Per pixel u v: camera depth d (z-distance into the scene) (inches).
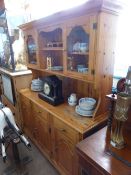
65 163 58.9
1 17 92.7
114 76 57.1
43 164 71.4
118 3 40.2
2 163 71.8
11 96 102.0
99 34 40.7
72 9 43.0
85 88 62.2
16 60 95.7
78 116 54.4
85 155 34.4
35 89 85.5
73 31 49.8
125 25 51.9
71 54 53.7
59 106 63.6
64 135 54.3
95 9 38.7
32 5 93.0
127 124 41.5
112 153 34.3
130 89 35.9
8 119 56.1
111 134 38.6
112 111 40.4
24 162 72.0
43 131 69.9
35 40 70.2
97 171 32.0
